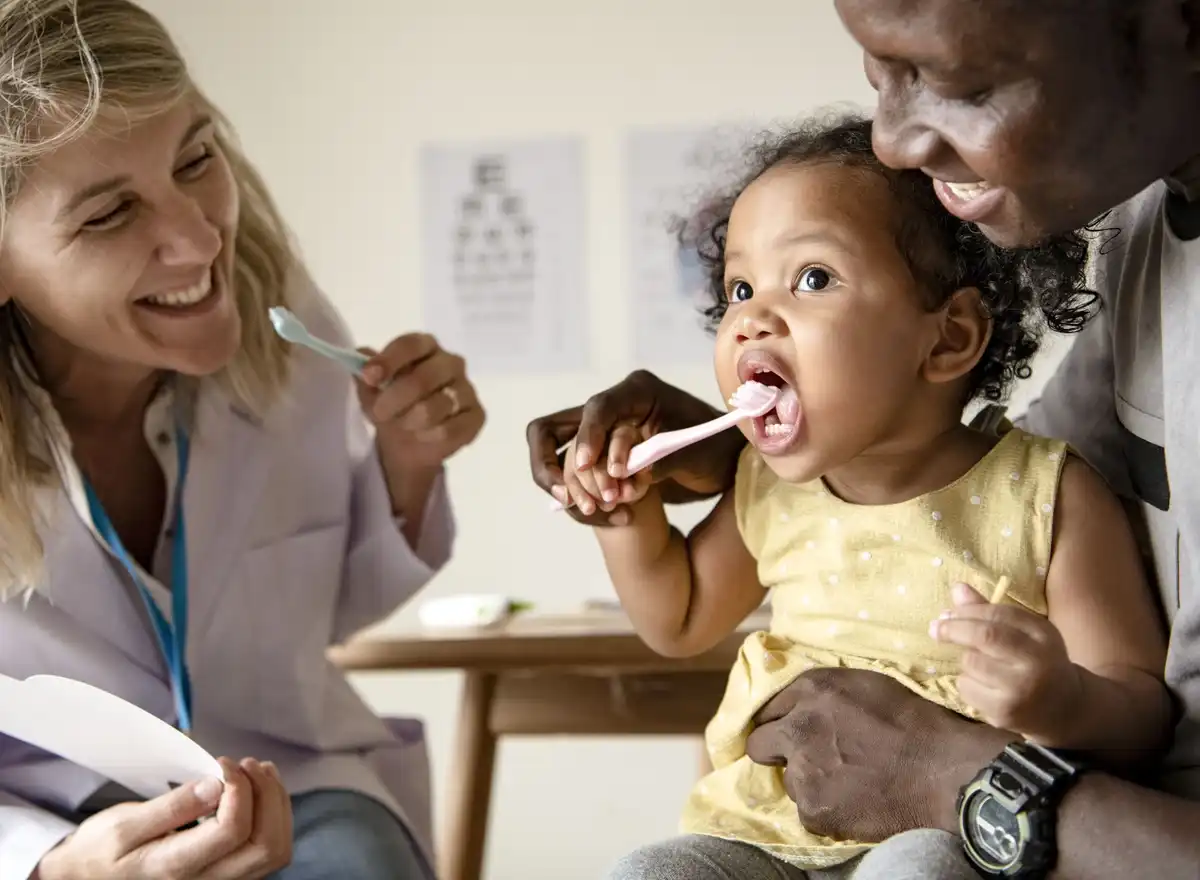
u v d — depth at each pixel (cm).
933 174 64
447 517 127
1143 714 70
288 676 117
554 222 222
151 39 101
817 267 77
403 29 225
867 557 81
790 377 76
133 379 112
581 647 132
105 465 115
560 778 221
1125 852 63
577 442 81
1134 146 61
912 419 80
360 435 129
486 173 223
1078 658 76
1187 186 69
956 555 79
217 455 116
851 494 83
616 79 220
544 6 221
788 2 214
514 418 223
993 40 58
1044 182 61
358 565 126
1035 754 68
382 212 226
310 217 228
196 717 114
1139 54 59
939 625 66
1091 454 85
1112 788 65
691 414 88
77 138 95
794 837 78
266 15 227
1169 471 71
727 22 216
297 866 103
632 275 220
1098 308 82
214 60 227
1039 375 151
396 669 135
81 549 109
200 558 114
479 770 155
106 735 92
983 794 67
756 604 93
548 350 223
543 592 222
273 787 90
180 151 102
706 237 96
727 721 84
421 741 132
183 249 100
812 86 214
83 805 107
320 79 227
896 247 76
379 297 227
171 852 87
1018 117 59
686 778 218
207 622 114
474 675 156
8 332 108
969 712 77
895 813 74
